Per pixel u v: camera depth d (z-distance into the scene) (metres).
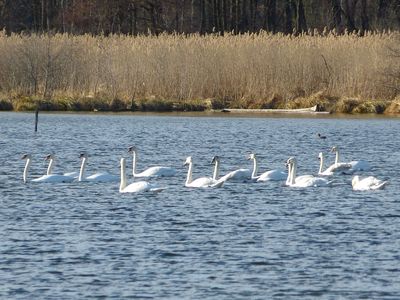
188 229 24.00
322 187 30.70
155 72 57.56
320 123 53.19
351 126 51.78
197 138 46.53
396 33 58.16
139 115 56.72
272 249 21.91
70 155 39.88
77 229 24.00
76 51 58.38
